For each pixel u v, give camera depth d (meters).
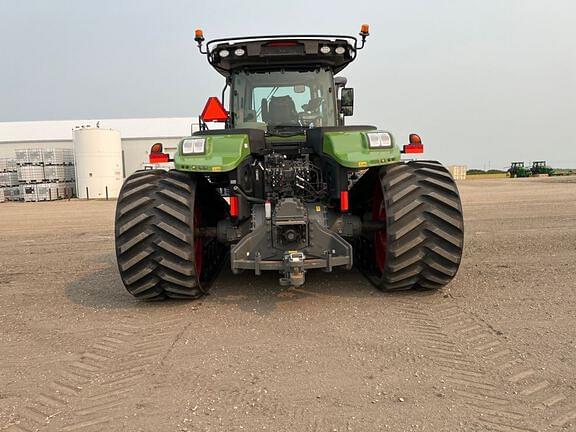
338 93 5.24
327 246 3.73
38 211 16.30
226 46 4.70
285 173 4.21
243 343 3.04
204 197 4.42
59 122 35.16
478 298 3.84
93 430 2.11
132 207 3.74
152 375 2.62
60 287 4.70
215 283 4.58
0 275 5.34
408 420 2.11
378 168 4.05
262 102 5.03
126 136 32.06
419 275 3.85
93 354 2.95
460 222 3.75
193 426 2.11
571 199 13.08
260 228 3.76
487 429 2.03
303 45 4.71
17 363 2.85
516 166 48.66
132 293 3.88
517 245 6.10
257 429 2.07
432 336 3.05
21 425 2.16
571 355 2.71
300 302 3.89
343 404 2.25
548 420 2.08
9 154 32.84
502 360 2.67
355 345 2.95
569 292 3.94
